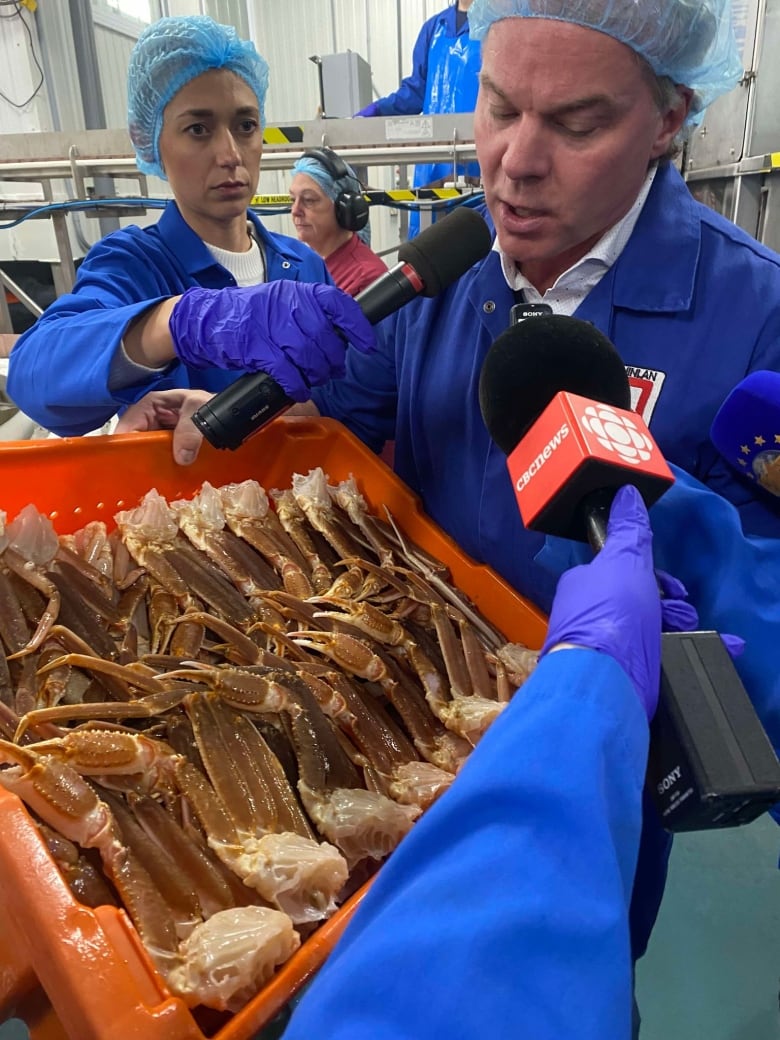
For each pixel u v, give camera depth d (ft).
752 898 4.02
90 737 1.98
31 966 1.63
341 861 1.96
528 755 1.01
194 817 2.09
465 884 0.91
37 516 2.76
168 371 3.09
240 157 4.52
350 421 3.98
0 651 2.43
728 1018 3.42
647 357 2.58
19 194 11.33
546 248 2.47
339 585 3.09
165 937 1.74
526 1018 0.80
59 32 12.25
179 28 4.08
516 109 2.21
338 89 9.64
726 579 1.97
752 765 1.17
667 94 2.31
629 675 1.15
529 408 1.86
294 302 2.67
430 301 3.25
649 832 2.00
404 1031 0.80
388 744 2.58
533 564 3.03
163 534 3.10
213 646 2.65
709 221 2.68
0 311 7.50
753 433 2.00
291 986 1.65
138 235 4.52
